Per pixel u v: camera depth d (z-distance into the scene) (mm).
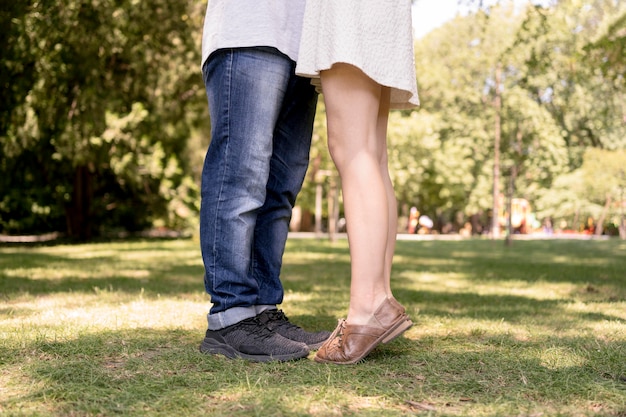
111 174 20453
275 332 2137
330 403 1510
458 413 1437
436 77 30047
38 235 22000
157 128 16047
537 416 1423
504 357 2002
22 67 9703
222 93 2135
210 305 3361
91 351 2031
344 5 1944
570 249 16172
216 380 1704
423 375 1787
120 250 11875
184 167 20047
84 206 19641
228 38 2102
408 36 2055
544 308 3547
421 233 40719
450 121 32188
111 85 14031
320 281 5410
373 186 2002
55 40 8945
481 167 33438
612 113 28281
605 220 35406
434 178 31594
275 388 1626
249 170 2119
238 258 2080
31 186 19281
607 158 23469
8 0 7660
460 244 19656
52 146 16594
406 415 1418
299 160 2377
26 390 1603
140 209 21859
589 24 8711
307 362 1986
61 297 3756
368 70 1944
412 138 26266
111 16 9359
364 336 1932
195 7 12438
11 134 12711
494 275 6582
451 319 2934
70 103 12477
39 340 2178
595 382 1705
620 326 2787
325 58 1965
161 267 6965
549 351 2104
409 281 5715
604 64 8680
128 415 1415
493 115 31156
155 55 13875
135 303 3408
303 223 35188
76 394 1544
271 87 2117
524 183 36438
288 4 2152
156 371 1809
